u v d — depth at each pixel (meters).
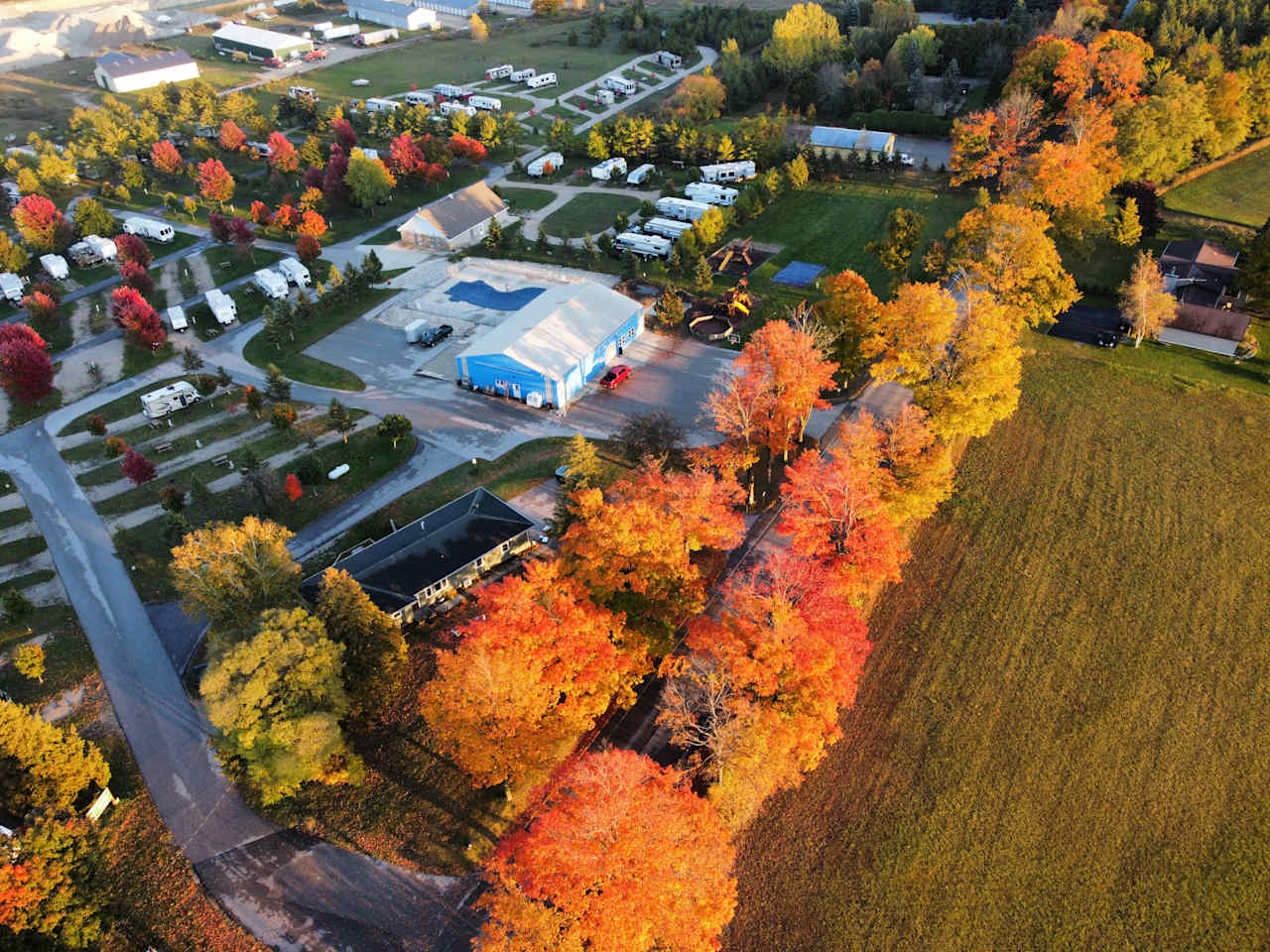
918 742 55.81
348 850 50.69
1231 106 131.75
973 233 90.50
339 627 54.94
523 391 92.06
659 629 57.41
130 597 70.12
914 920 46.62
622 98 196.50
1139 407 85.44
